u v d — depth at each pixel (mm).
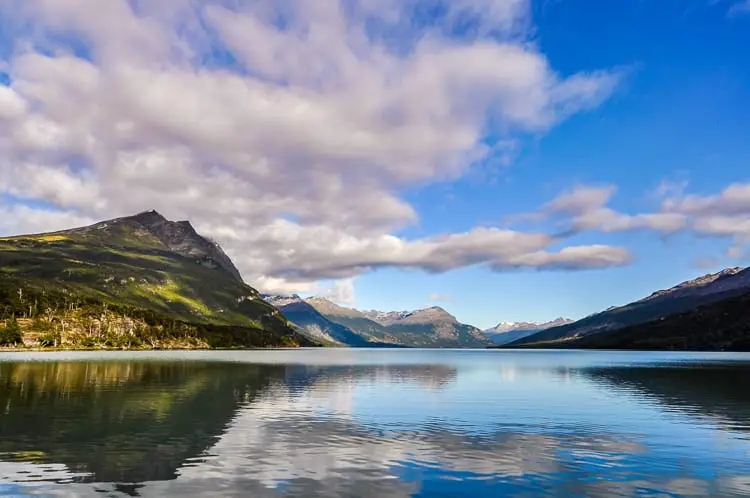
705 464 34812
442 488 29156
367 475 31422
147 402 64438
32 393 72812
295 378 107438
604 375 124375
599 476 31781
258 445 39375
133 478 30328
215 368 140875
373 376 116125
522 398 72375
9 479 29844
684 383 100062
